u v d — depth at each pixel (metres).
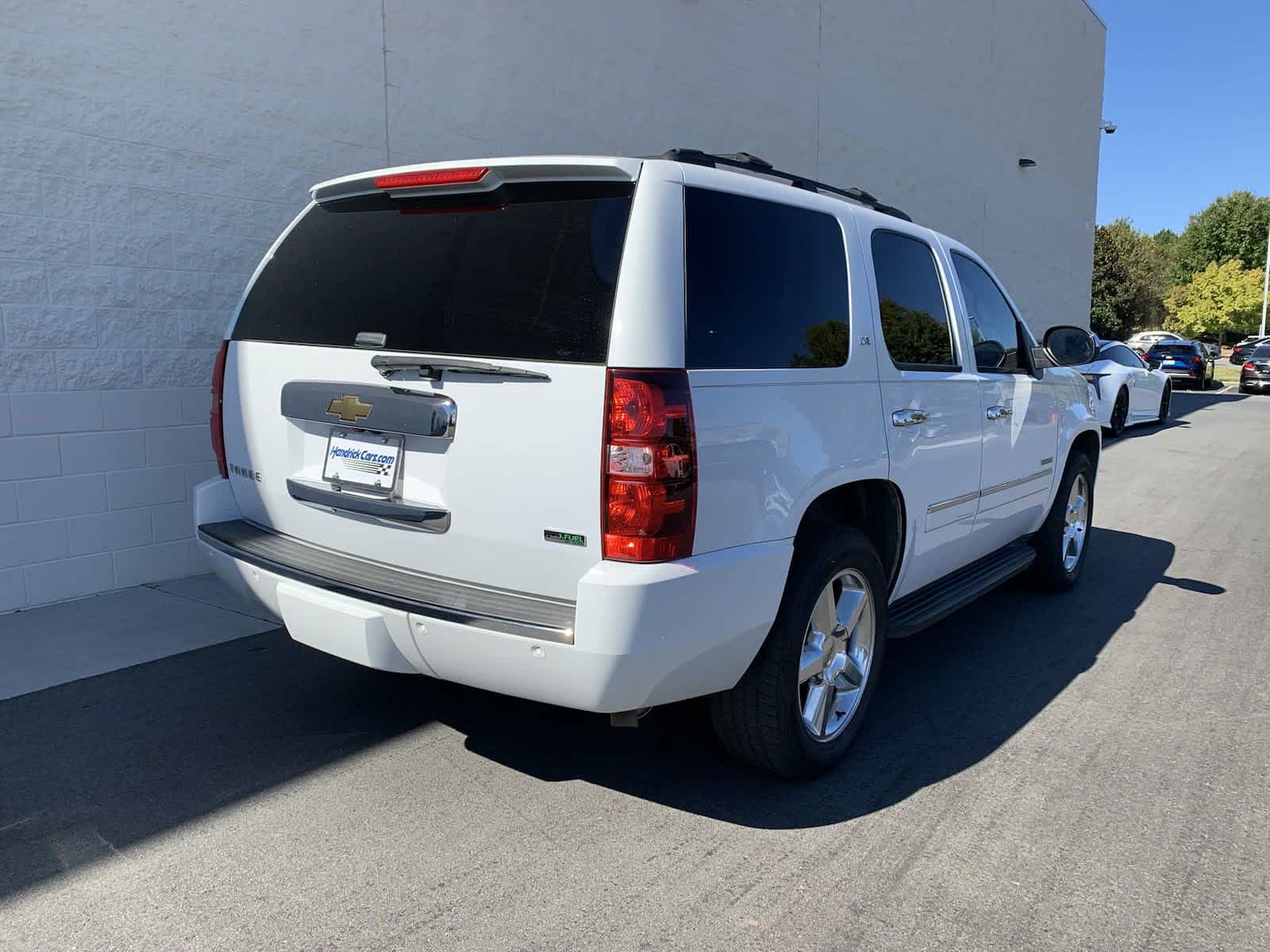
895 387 3.67
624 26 8.62
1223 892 2.73
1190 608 5.62
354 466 3.14
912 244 4.13
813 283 3.34
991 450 4.50
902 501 3.73
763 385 2.97
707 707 4.04
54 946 2.43
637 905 2.63
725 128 10.13
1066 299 21.28
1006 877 2.79
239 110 5.72
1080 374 5.91
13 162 4.85
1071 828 3.08
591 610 2.57
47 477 5.11
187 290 5.58
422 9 6.74
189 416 5.66
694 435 2.68
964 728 3.87
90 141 5.11
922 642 4.96
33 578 5.11
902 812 3.17
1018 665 4.63
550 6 7.80
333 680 4.24
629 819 3.10
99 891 2.67
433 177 3.00
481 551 2.84
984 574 4.70
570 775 3.40
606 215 2.77
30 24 4.84
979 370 4.48
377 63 6.47
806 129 11.58
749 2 10.34
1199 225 77.00
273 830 3.00
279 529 3.49
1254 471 11.15
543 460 2.68
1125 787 3.37
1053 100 19.22
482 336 2.83
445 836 2.98
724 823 3.08
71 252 5.09
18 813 3.08
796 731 3.22
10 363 4.92
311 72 6.08
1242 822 3.13
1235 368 44.78
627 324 2.62
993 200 17.12
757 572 2.89
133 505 5.47
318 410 3.21
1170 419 18.12
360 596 2.93
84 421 5.21
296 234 3.53
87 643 4.64
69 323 5.11
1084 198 21.69
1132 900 2.69
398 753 3.55
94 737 3.64
